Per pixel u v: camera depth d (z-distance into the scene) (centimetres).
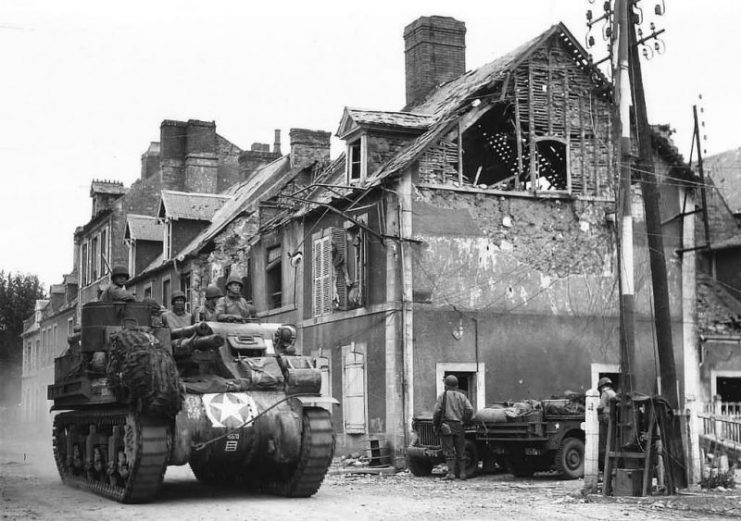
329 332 2555
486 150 2689
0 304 6900
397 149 2489
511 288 2347
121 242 4525
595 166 2477
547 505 1380
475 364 2283
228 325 1548
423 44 2916
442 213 2312
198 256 3438
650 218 1725
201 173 4459
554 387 2348
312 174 3400
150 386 1327
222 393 1438
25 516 1258
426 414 2116
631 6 1780
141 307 1526
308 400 1462
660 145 2514
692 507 1339
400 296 2252
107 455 1534
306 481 1455
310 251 2711
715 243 2858
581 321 2405
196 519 1220
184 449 1381
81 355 1573
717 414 1955
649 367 2450
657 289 1700
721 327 2630
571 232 2428
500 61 2630
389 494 1544
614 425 1505
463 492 1584
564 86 2470
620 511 1307
